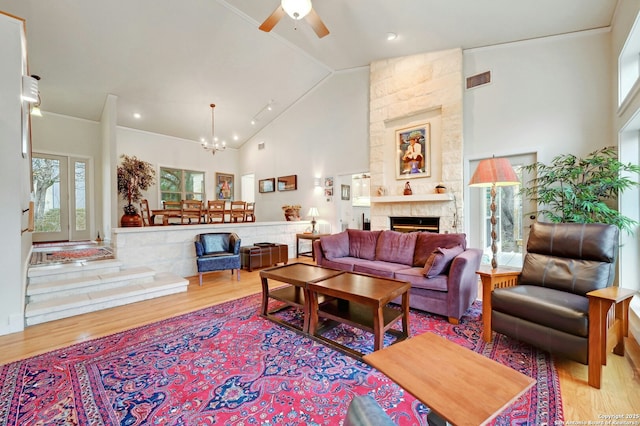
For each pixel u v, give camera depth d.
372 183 5.70
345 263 3.75
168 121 7.27
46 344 2.33
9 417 1.52
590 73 3.68
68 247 5.59
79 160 6.94
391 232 3.94
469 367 1.12
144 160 7.59
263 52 5.34
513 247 4.33
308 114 7.02
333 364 2.03
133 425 1.46
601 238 2.24
